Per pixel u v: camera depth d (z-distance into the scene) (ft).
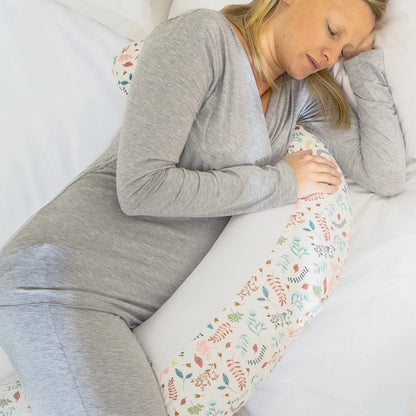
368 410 3.75
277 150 4.23
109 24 5.14
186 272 3.87
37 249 3.48
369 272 4.21
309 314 3.85
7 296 3.41
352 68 4.43
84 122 4.92
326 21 3.80
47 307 3.35
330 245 3.96
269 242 3.82
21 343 3.36
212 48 3.55
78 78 5.03
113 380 3.29
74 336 3.31
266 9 3.86
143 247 3.73
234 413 3.78
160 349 3.56
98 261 3.57
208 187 3.64
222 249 3.80
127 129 3.47
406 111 4.39
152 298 3.75
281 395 3.86
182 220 3.90
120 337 3.44
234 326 3.58
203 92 3.57
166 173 3.53
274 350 3.66
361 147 4.50
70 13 5.23
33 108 4.93
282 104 4.30
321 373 3.91
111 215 3.71
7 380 4.00
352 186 4.73
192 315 3.59
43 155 4.83
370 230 4.40
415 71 4.26
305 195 4.04
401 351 3.94
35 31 5.16
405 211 4.45
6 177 4.73
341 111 4.48
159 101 3.42
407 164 4.76
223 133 3.73
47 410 3.30
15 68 5.05
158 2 5.18
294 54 3.91
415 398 3.76
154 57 3.45
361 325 4.05
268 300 3.68
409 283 4.17
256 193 3.80
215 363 3.52
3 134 4.84
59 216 3.62
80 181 3.80
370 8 3.98
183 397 3.49
